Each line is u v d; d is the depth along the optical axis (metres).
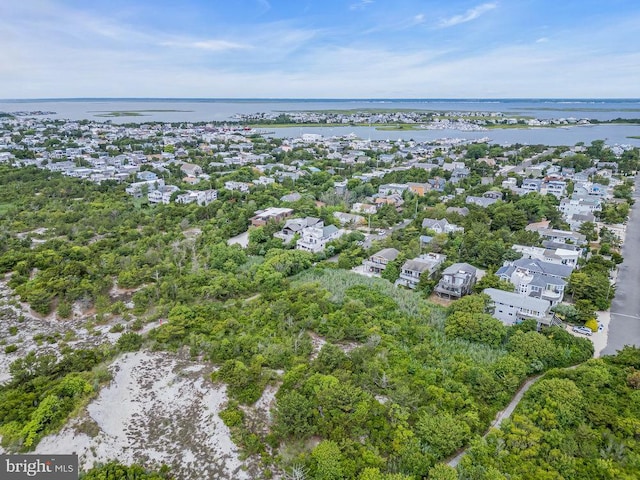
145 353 67.19
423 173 196.50
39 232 124.06
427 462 45.19
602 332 73.88
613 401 53.34
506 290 82.31
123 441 50.84
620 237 121.50
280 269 95.25
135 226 128.62
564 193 163.38
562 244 104.88
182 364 64.50
